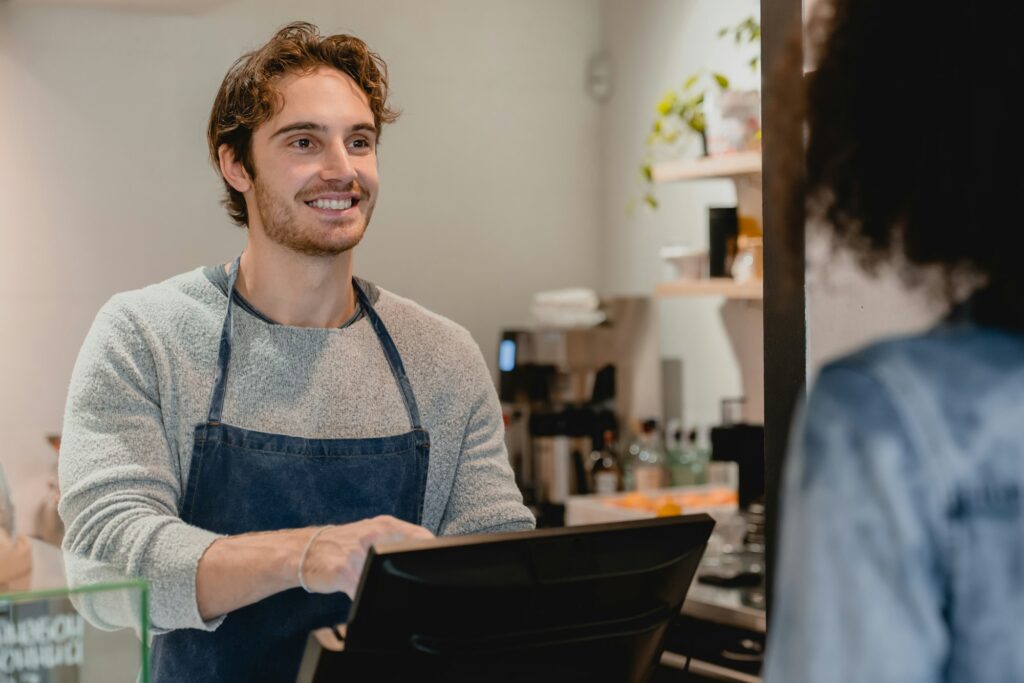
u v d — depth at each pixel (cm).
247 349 171
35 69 372
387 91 190
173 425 167
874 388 83
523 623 111
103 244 382
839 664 80
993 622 81
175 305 172
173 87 393
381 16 434
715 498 367
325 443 169
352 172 168
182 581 142
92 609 110
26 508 367
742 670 281
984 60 90
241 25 404
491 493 180
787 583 84
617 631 116
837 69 99
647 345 431
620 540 113
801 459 84
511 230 464
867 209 97
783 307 108
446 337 187
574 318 423
